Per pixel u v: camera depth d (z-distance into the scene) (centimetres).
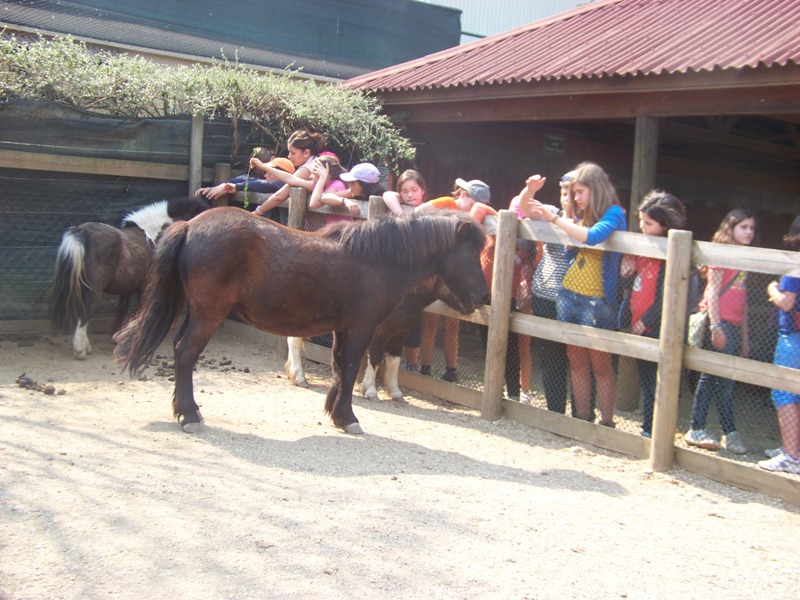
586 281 544
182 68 865
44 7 1048
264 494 402
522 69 806
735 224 531
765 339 508
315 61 1299
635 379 650
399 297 531
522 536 378
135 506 371
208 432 500
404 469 463
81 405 544
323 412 575
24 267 741
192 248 491
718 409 548
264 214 769
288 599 300
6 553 315
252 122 857
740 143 947
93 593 292
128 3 1122
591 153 1147
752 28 725
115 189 787
